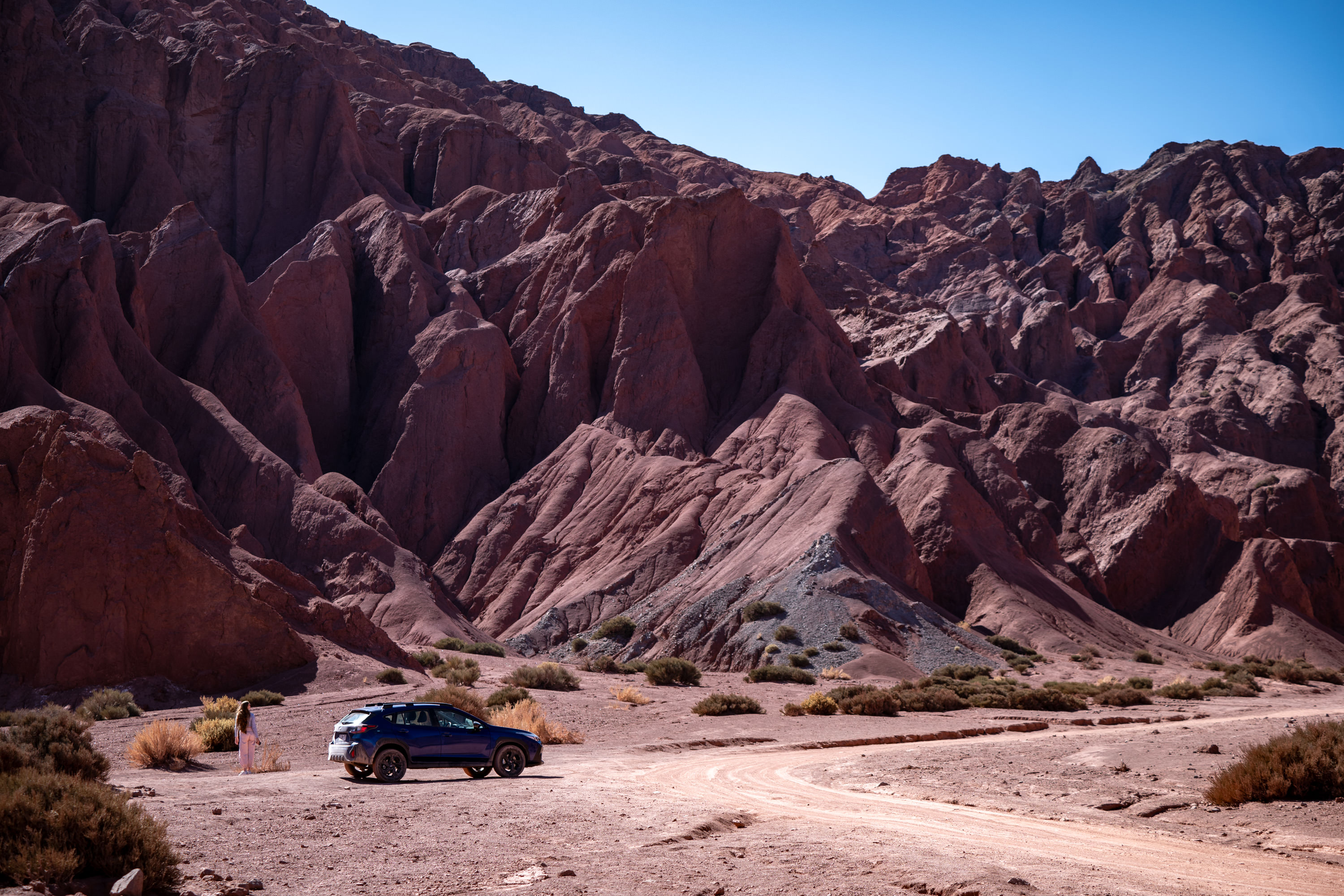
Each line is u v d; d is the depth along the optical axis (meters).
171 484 60.25
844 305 128.25
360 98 139.50
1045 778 19.39
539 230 105.62
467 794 16.19
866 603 59.44
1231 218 173.88
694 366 88.88
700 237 96.62
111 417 60.72
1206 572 88.94
